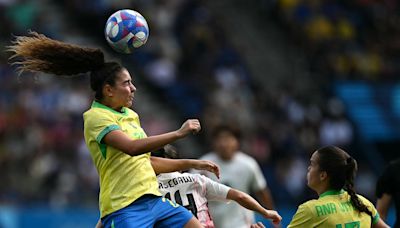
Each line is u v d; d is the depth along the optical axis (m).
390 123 75.25
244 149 63.97
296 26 80.25
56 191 56.62
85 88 63.84
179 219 22.77
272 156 65.44
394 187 26.58
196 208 24.45
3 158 57.50
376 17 82.81
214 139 35.38
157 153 25.25
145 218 22.39
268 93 72.56
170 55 72.38
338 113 71.62
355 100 75.50
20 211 51.72
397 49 81.50
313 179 23.16
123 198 22.44
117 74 22.98
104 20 72.50
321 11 80.88
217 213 33.59
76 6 73.44
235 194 24.67
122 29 23.88
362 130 73.94
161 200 22.86
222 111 66.56
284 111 69.44
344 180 22.91
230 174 35.06
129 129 22.95
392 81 78.69
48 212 52.19
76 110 62.25
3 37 67.25
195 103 69.75
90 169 58.28
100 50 23.33
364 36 81.12
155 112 68.44
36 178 56.84
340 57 78.31
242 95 70.69
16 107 60.31
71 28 72.25
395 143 75.50
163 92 70.12
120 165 22.56
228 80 72.06
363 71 78.38
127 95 23.03
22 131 59.16
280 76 76.44
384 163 73.12
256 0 82.75
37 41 23.27
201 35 74.38
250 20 80.88
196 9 76.88
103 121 22.55
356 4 82.62
